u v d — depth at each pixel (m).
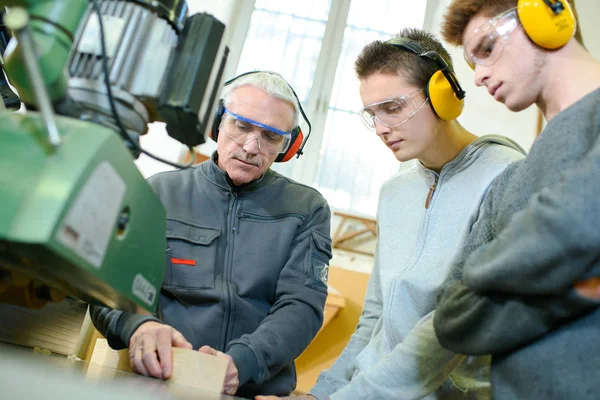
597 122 0.76
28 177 0.57
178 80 0.77
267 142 1.44
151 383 0.80
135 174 0.72
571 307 0.69
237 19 4.44
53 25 0.70
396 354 1.11
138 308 0.78
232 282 1.39
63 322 1.07
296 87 4.55
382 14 4.75
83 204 0.58
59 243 0.55
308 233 1.50
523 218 0.70
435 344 1.08
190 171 1.56
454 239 1.29
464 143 1.43
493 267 0.71
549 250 0.65
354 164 4.46
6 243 0.56
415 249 1.36
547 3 0.88
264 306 1.42
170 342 1.08
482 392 1.15
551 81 0.93
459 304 0.82
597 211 0.63
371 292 1.54
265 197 1.52
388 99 1.35
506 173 1.00
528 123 4.00
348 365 1.44
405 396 1.07
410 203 1.48
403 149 1.39
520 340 0.73
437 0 4.71
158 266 0.80
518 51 0.94
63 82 0.72
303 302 1.38
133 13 0.79
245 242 1.44
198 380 1.02
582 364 0.68
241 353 1.19
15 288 0.78
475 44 1.00
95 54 0.75
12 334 0.92
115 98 0.75
